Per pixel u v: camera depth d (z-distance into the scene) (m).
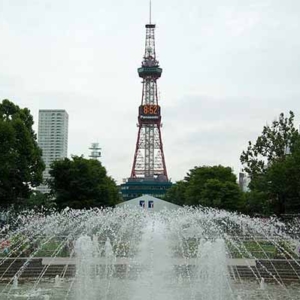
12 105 74.38
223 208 92.88
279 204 71.62
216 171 107.19
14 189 69.75
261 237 62.59
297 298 33.66
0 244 50.16
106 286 33.41
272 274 41.72
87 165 83.56
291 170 66.62
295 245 52.06
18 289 35.59
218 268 32.25
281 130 76.88
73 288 35.53
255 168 75.75
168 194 160.50
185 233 54.78
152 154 192.00
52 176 83.12
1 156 65.38
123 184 182.25
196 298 30.20
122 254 47.56
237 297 32.81
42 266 42.53
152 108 193.38
